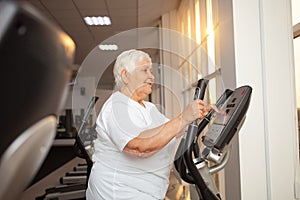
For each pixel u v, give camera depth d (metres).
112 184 1.50
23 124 0.42
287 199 2.12
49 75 0.43
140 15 6.01
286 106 2.17
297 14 2.19
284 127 2.16
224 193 2.52
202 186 1.44
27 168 0.48
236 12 2.20
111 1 5.23
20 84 0.39
